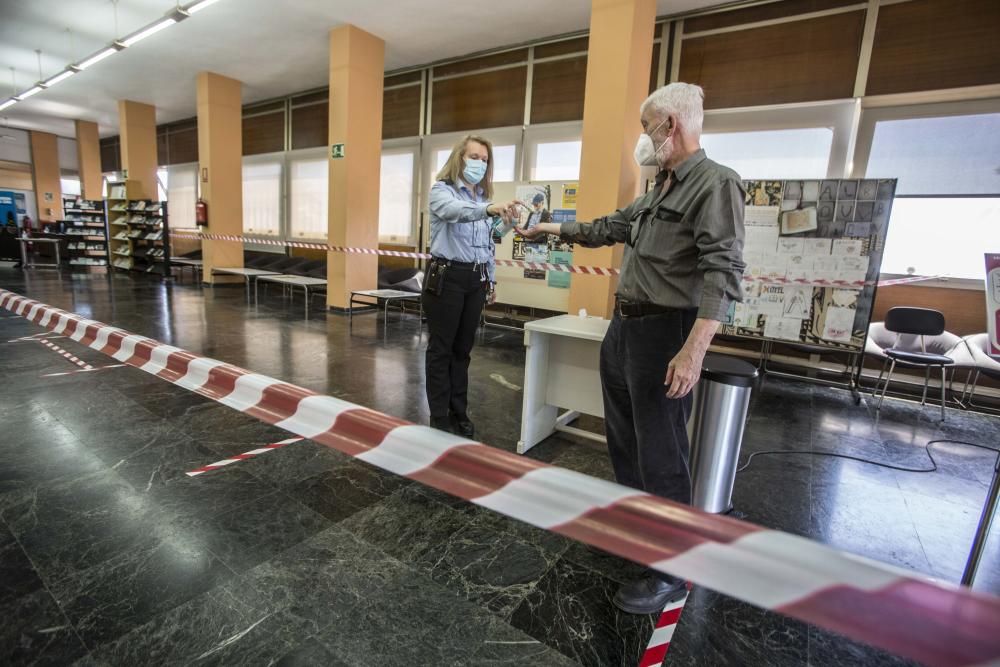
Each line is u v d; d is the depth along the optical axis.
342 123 5.82
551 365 2.49
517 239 5.45
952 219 3.84
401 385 3.29
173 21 5.11
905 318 3.52
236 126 7.78
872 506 2.03
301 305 6.63
